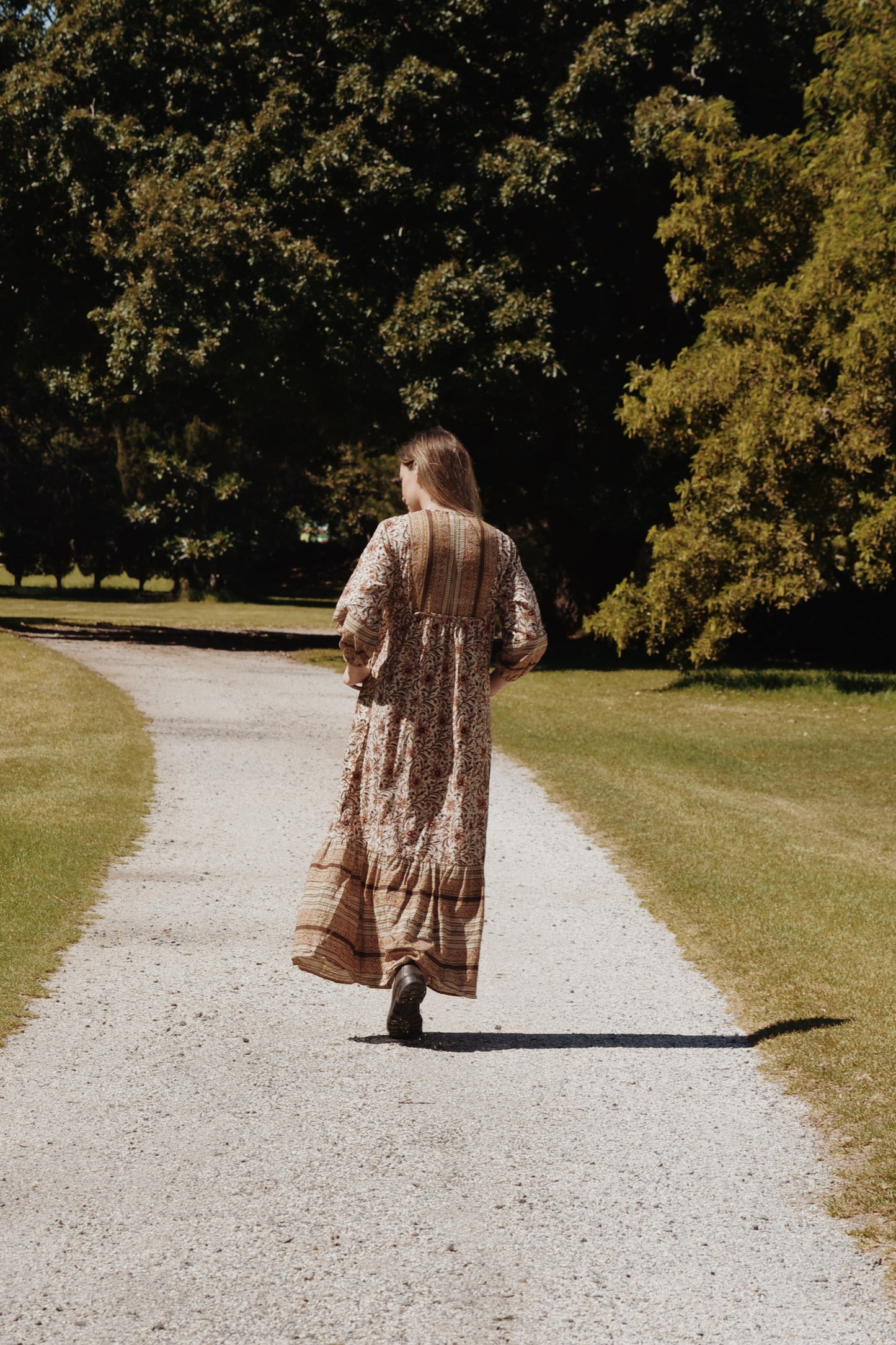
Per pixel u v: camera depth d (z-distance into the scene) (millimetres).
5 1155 2859
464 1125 3133
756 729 13320
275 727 11555
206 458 43781
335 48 20281
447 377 18453
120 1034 3699
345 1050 3654
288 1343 2146
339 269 18703
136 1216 2590
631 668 20969
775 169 16672
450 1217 2637
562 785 9109
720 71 18891
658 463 19891
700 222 17016
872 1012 4043
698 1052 3738
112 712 11648
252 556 47219
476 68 19641
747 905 5641
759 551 16312
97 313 19500
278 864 6246
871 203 15797
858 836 7781
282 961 4570
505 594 3582
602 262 20766
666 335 21453
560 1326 2230
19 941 4566
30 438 49812
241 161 18812
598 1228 2607
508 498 23281
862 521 15688
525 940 5047
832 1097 3324
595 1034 3898
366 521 48812
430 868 3510
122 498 50000
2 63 20766
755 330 16516
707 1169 2910
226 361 18594
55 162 19469
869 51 16359
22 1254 2422
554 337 19484
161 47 19891
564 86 18141
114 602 44312
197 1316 2225
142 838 6621
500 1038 3836
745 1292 2367
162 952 4602
